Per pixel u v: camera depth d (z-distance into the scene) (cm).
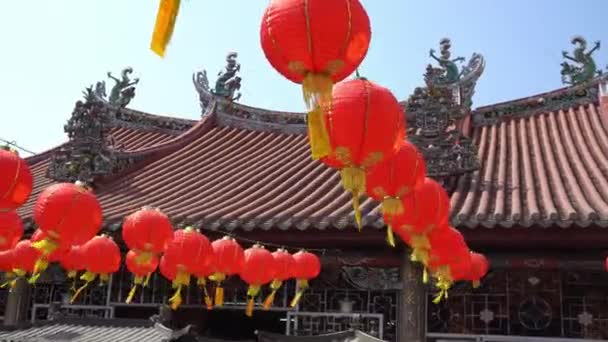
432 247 841
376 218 1150
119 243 1385
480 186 1291
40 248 858
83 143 1578
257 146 1839
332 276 1308
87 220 858
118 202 1456
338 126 571
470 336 1205
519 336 1185
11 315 1485
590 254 1159
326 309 1309
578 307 1192
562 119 1697
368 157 586
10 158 843
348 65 545
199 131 1941
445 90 1379
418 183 705
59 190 857
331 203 1291
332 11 517
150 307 1441
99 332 1138
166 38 609
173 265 977
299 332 1304
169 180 1611
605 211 1051
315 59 532
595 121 1636
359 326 1181
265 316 1551
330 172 1533
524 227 1066
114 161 1630
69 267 1080
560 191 1204
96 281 1480
